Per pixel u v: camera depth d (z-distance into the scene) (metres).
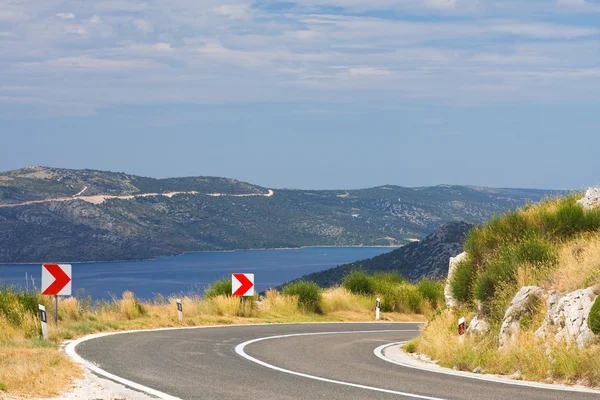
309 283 35.03
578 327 14.02
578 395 11.45
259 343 20.23
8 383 11.19
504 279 17.91
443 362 16.14
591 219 20.08
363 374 14.04
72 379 12.29
